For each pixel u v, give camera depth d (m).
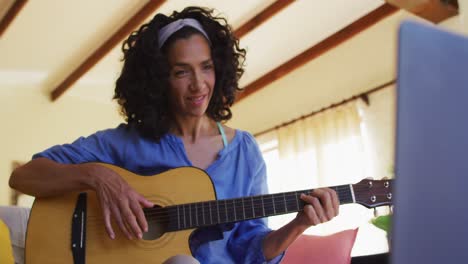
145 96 1.54
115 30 4.86
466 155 0.43
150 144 1.53
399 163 0.41
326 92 5.07
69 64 5.43
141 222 1.32
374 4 4.59
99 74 5.76
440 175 0.43
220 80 1.63
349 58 4.89
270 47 5.28
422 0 3.68
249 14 4.86
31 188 1.40
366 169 4.49
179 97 1.50
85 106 6.09
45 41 4.94
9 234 1.72
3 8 4.44
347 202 1.42
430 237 0.42
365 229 4.29
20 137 5.58
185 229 1.41
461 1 3.83
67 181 1.37
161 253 1.37
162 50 1.53
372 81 4.64
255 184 1.58
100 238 1.36
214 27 1.62
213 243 1.46
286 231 1.43
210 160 1.55
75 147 1.54
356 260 2.21
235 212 1.42
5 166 5.40
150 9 4.47
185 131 1.58
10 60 5.27
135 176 1.46
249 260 1.44
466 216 0.43
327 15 4.77
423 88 0.43
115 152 1.54
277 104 5.62
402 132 0.41
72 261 1.34
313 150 5.05
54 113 5.88
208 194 1.45
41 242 1.35
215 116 1.64
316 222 1.37
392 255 0.42
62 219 1.38
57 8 4.43
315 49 5.17
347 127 4.69
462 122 0.44
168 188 1.45
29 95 5.75
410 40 0.43
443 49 0.44
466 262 0.43
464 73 0.44
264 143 5.68
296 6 4.64
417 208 0.42
